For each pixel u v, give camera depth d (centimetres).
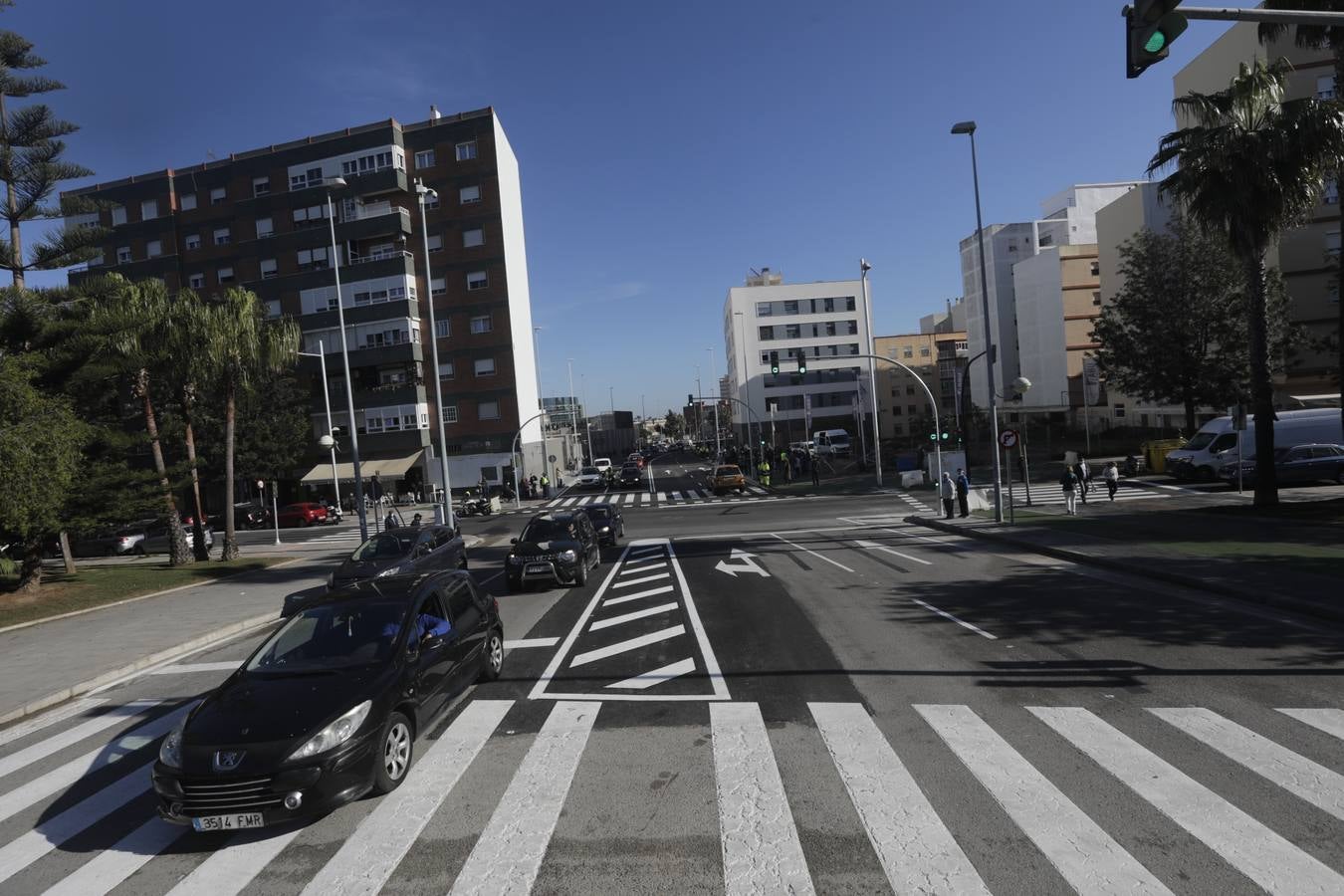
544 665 934
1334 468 2731
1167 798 495
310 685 582
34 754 769
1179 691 702
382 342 5150
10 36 2039
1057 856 431
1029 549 1736
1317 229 3759
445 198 5266
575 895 417
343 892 437
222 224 5391
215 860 489
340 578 1456
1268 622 934
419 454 5112
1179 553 1425
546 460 5975
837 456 6869
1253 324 2008
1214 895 388
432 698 665
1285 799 486
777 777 561
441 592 771
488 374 5250
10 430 1597
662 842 471
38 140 2125
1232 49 3819
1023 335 6944
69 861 508
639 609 1284
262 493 4516
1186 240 3522
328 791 515
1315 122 1756
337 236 5191
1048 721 645
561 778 582
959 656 864
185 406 2678
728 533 2619
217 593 1908
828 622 1084
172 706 922
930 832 466
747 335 9200
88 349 2020
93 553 3575
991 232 7531
